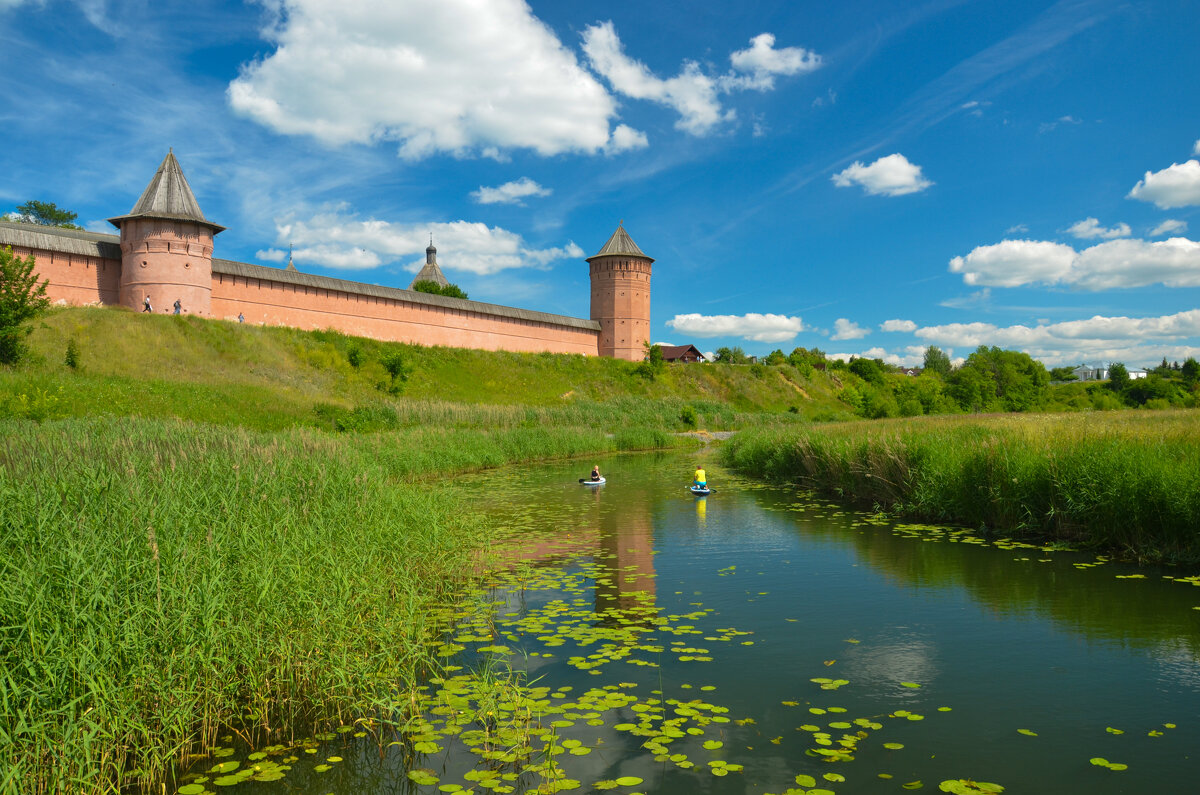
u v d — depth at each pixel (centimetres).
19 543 433
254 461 795
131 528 477
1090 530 815
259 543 521
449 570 687
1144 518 750
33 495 497
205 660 380
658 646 504
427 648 506
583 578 706
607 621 565
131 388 2175
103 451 760
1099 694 415
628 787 318
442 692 426
